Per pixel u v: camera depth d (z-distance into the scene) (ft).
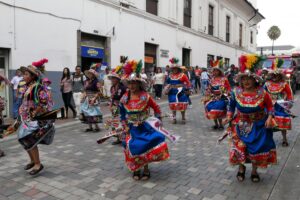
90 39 46.16
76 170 18.31
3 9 33.63
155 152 15.96
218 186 16.01
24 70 16.71
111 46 49.29
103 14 47.37
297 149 23.03
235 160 15.96
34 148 17.25
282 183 16.42
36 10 37.27
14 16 34.83
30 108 16.78
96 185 16.12
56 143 24.50
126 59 23.81
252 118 15.56
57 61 40.34
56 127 30.50
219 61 29.04
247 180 16.79
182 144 24.41
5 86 34.73
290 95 22.91
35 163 17.57
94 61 47.42
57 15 39.99
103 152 22.08
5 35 34.01
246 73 15.19
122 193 15.16
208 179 16.92
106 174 17.66
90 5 44.93
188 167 18.85
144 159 16.21
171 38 66.23
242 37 113.91
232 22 102.22
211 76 29.40
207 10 83.71
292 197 14.76
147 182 16.49
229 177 17.24
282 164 19.44
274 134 28.02
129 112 16.56
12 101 35.27
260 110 15.51
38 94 16.62
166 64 64.69
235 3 101.30
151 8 60.18
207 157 20.92
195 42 77.25
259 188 15.76
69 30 41.88
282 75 23.06
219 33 92.27
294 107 46.19
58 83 40.68
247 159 16.07
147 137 16.11
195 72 69.46
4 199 14.52
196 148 23.24
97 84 28.40
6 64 34.99
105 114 37.99
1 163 19.58
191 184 16.25
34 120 16.83
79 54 43.47
